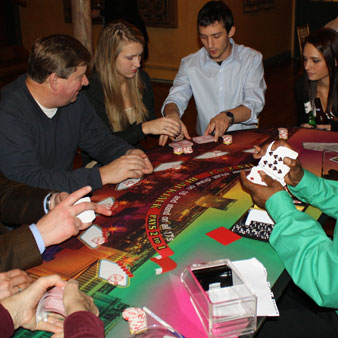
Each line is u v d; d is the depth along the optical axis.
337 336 1.45
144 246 1.41
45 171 1.80
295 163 1.42
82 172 1.80
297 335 1.46
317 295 1.13
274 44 8.53
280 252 1.22
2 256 1.26
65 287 1.09
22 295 1.07
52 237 1.30
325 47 2.58
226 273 1.17
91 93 2.48
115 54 2.38
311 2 8.64
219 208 1.63
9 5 7.96
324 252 1.13
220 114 2.49
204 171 1.99
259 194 1.30
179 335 1.01
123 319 1.08
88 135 2.20
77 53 1.73
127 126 2.61
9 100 1.81
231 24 2.73
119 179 1.80
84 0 4.64
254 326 1.05
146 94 2.76
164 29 7.05
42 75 1.73
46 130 1.93
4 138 1.77
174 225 1.53
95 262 1.34
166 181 1.90
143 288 1.20
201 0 6.52
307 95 2.82
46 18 7.89
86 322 0.94
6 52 6.00
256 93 2.81
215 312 1.01
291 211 1.24
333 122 2.70
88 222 1.40
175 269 1.28
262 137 2.41
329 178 1.77
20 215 1.53
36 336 1.06
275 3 8.14
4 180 1.64
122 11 5.12
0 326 0.99
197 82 3.02
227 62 2.90
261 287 1.18
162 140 2.38
